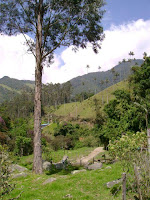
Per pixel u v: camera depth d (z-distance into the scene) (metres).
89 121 62.38
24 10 14.12
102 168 11.59
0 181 4.25
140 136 7.86
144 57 24.98
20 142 26.28
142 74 23.47
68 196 6.98
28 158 22.72
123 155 6.56
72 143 44.84
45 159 19.52
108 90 88.19
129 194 6.14
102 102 76.81
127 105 19.81
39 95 13.20
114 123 19.86
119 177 8.59
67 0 13.52
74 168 15.60
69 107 92.38
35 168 12.19
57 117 78.50
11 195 7.04
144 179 5.71
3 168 4.39
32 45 15.82
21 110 77.62
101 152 28.27
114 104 20.41
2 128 29.81
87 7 13.66
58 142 41.97
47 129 61.16
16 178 10.55
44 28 15.80
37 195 7.26
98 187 7.92
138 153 6.21
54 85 103.50
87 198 6.79
